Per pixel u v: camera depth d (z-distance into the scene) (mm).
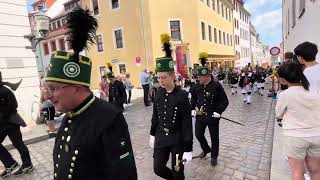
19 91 9297
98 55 26250
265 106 11320
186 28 23609
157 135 3352
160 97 3371
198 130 4992
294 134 2887
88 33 1660
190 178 4391
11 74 9117
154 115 3459
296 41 8688
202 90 4848
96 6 25625
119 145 1521
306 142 2836
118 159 1496
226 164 4895
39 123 9711
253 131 7164
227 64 35625
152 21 22438
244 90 14484
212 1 29641
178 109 3207
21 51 9422
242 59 43125
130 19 23406
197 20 24031
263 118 8797
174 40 23281
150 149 6102
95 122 1546
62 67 1574
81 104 1625
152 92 13336
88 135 1527
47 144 7297
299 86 2918
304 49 3162
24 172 5215
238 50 43062
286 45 15930
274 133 6562
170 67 3246
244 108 11125
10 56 9117
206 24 26922
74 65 1591
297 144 2871
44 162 5844
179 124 3240
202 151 5629
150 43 22562
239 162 4969
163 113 3287
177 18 23234
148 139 6965
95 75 26766
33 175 5148
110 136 1509
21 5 9453
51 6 35250
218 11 32094
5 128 4996
